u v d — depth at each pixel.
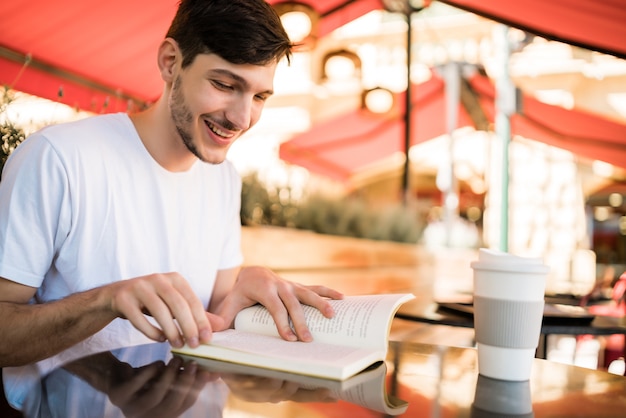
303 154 4.73
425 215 5.20
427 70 4.96
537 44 4.77
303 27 4.04
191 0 0.99
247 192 4.10
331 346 0.77
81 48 2.43
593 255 5.08
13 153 1.06
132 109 2.76
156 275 0.78
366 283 4.65
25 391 0.60
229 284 1.35
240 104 0.98
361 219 4.70
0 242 0.97
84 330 0.80
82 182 1.05
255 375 0.67
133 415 0.52
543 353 1.37
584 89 4.75
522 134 5.13
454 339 2.43
